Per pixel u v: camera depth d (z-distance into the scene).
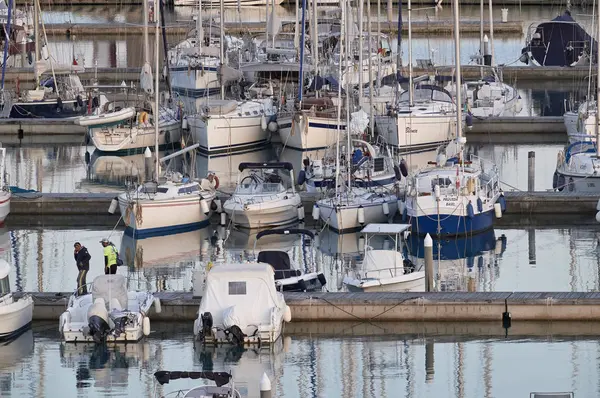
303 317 126.69
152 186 169.88
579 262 151.12
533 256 154.50
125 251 159.62
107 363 116.38
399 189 170.50
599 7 186.62
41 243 164.12
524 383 111.06
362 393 108.88
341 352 119.31
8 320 122.69
